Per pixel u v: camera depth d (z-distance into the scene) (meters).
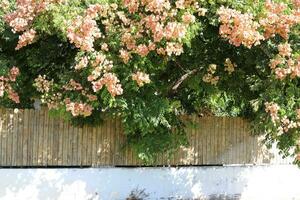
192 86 12.75
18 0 11.01
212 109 14.61
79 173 12.40
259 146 14.71
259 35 10.48
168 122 12.66
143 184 13.06
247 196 14.40
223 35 10.70
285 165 14.92
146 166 13.16
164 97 12.48
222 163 14.20
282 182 14.88
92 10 10.52
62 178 12.24
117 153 12.88
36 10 10.75
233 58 12.30
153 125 11.92
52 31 10.89
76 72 11.43
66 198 12.27
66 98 11.38
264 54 11.65
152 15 10.52
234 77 12.62
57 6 10.57
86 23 10.30
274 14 10.63
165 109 11.81
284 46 10.70
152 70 11.51
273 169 14.77
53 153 12.32
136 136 12.55
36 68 12.09
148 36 10.75
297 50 11.05
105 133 12.78
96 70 10.66
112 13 10.84
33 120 12.15
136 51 10.70
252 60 11.84
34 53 11.90
